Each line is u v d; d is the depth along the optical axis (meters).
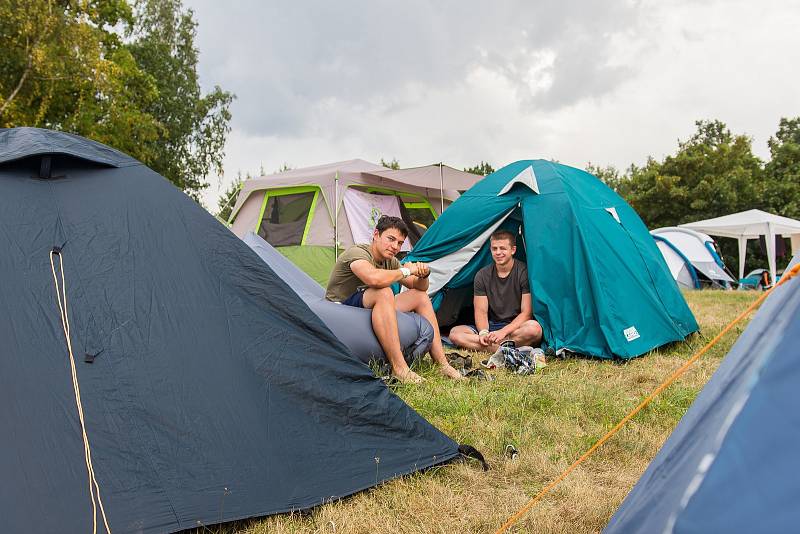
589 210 5.81
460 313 6.69
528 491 2.63
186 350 2.60
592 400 3.86
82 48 17.09
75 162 2.93
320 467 2.58
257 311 2.83
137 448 2.32
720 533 1.09
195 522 2.20
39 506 2.07
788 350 1.27
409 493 2.55
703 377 4.55
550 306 5.46
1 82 16.69
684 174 28.11
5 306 2.41
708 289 14.86
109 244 2.71
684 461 1.40
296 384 2.73
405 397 3.87
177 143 28.94
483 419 3.50
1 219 2.60
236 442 2.49
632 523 1.43
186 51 30.12
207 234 2.91
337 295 4.78
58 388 2.33
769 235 17.64
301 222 10.23
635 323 5.41
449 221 6.37
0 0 15.34
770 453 1.14
